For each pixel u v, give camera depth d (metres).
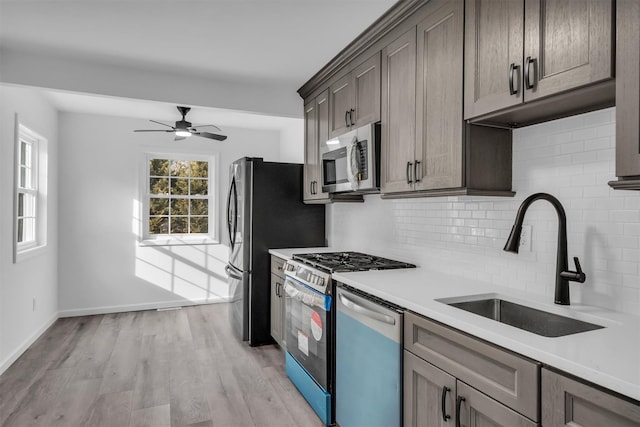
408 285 1.86
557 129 1.61
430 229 2.35
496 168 1.77
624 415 0.81
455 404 1.27
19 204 3.61
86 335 3.73
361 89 2.50
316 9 2.12
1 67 2.65
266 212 3.59
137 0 2.01
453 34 1.72
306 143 3.47
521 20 1.40
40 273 3.74
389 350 1.62
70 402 2.44
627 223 1.36
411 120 2.01
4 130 2.94
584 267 1.50
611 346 1.02
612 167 1.41
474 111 1.61
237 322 3.72
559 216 1.48
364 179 2.39
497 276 1.89
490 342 1.15
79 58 2.80
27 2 2.03
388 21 2.14
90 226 4.47
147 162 4.83
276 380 2.79
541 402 0.99
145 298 4.73
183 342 3.57
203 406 2.41
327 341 2.19
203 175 5.12
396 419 1.57
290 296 2.76
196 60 2.85
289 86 3.46
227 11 2.13
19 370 2.92
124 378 2.80
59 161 4.33
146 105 4.08
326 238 3.81
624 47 1.06
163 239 4.86
